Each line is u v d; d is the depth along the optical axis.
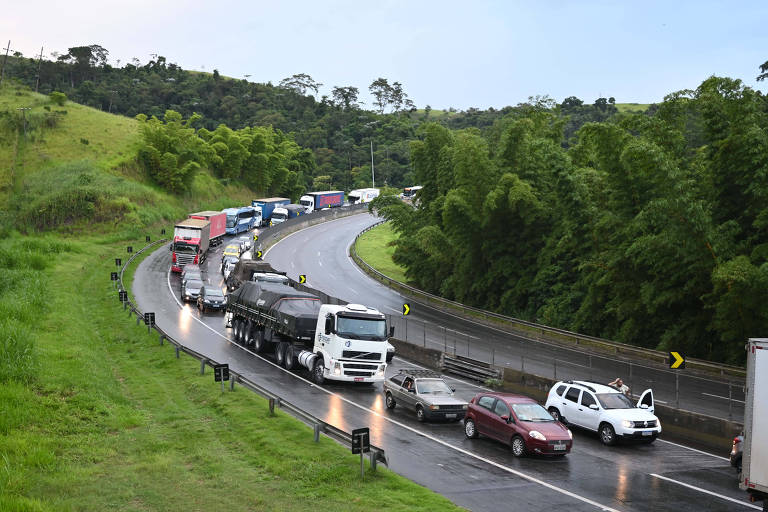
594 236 43.72
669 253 35.62
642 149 33.44
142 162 109.06
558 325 45.75
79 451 19.39
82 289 54.56
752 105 34.47
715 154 36.00
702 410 27.27
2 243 72.75
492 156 63.47
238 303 39.16
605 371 34.62
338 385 30.44
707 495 17.30
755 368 14.05
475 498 16.42
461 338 44.16
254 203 100.06
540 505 16.05
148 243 82.81
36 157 106.12
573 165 48.94
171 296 54.62
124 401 25.75
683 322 36.88
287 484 16.84
